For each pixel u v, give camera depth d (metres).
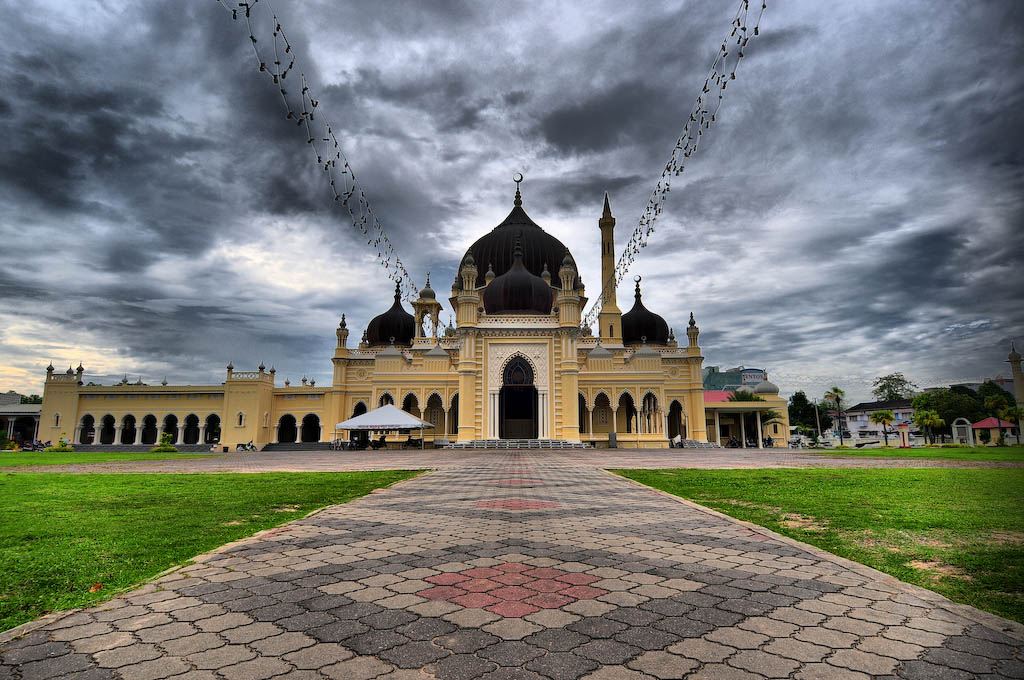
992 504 6.67
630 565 3.94
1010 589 3.38
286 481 10.26
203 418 35.66
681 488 8.84
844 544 4.59
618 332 35.84
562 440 28.09
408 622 2.83
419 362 32.47
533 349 29.28
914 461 15.52
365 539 4.85
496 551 4.38
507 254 36.41
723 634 2.68
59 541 4.79
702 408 34.47
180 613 2.98
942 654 2.46
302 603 3.13
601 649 2.49
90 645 2.56
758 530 5.16
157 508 6.71
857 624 2.81
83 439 36.16
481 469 13.63
